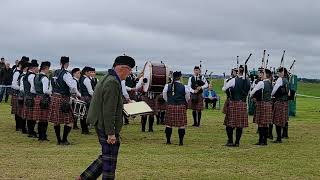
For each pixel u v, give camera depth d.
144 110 9.03
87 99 10.96
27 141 9.78
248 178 6.69
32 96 10.19
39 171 6.73
